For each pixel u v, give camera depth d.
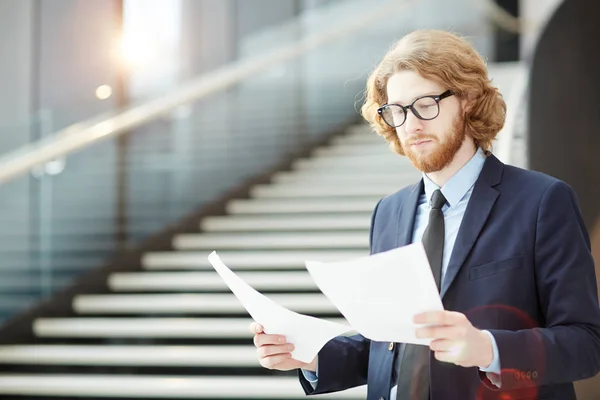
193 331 4.72
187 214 6.16
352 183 6.73
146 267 5.66
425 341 1.60
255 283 5.17
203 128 6.53
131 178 5.76
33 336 4.91
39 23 6.96
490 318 1.72
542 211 1.76
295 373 4.48
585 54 4.23
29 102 6.82
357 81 8.58
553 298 1.70
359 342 2.05
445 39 1.85
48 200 5.14
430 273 1.48
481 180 1.86
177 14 7.92
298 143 7.51
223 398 4.14
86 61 7.02
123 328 4.82
